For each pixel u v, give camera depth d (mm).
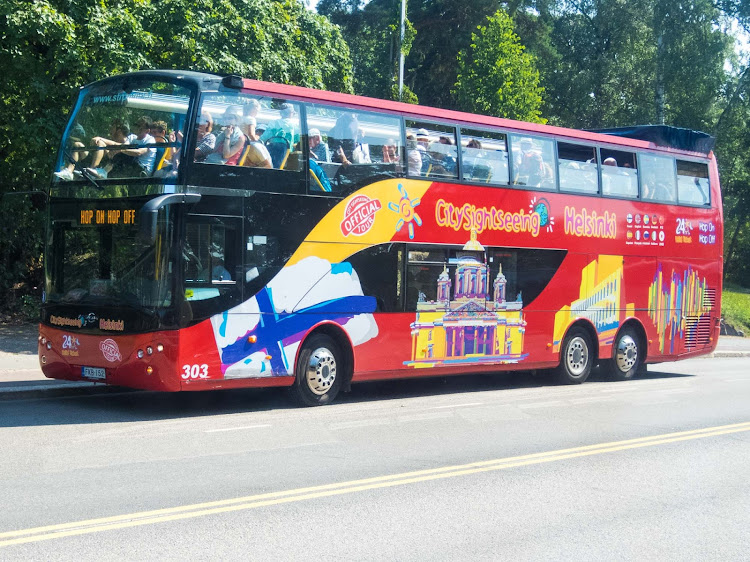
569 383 17156
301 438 10172
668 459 9727
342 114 13141
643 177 18469
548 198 16359
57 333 11969
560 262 16578
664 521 7152
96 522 6395
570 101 52938
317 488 7730
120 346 11266
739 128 50688
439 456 9391
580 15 55406
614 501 7754
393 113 13867
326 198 12820
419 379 17844
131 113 11727
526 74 32844
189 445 9508
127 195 11406
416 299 14102
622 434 11203
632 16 51719
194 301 11297
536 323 16172
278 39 23328
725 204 55062
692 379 18969
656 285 18734
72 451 8977
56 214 12117
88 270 11719
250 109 11992
